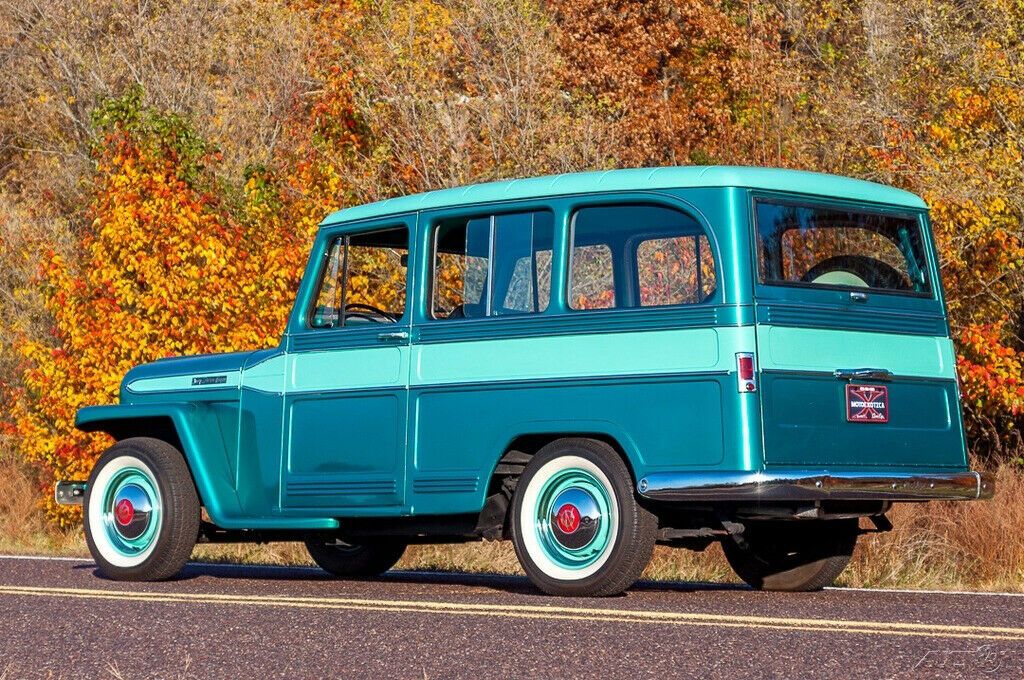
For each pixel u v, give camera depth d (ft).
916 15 78.02
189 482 38.40
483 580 39.65
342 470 36.11
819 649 22.76
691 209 32.07
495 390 33.73
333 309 37.42
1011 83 65.67
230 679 21.22
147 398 40.19
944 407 34.14
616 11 110.83
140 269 64.95
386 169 78.23
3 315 85.71
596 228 33.30
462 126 77.61
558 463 32.68
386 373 35.65
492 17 94.94
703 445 30.78
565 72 108.17
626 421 31.73
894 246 34.40
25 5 125.80
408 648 23.59
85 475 66.03
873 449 32.35
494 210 34.86
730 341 30.83
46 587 34.91
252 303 65.62
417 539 40.32
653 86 110.93
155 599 31.50
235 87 114.62
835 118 76.79
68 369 65.77
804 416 31.24
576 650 22.99
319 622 26.84
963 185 62.23
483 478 33.68
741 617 26.96
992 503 47.26
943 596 33.50
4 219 92.89
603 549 31.91
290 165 85.92
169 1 121.60
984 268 63.16
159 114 73.51
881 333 33.09
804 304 31.78
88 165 105.70
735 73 107.14
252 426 37.88
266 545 55.11
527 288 33.94
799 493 30.40
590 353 32.50
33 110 122.93
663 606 29.55
